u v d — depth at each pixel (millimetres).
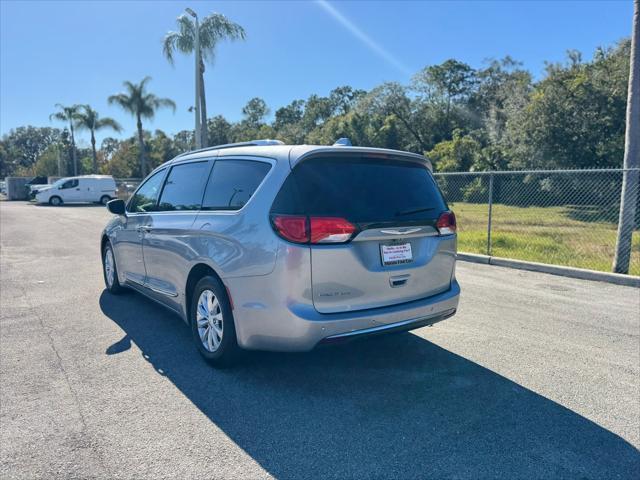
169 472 2625
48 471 2621
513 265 8969
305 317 3314
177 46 22875
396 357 4336
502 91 39812
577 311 5938
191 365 4105
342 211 3465
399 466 2713
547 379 3896
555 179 24750
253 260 3482
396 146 49156
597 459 2801
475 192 27094
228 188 3998
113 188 34375
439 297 4031
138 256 5344
